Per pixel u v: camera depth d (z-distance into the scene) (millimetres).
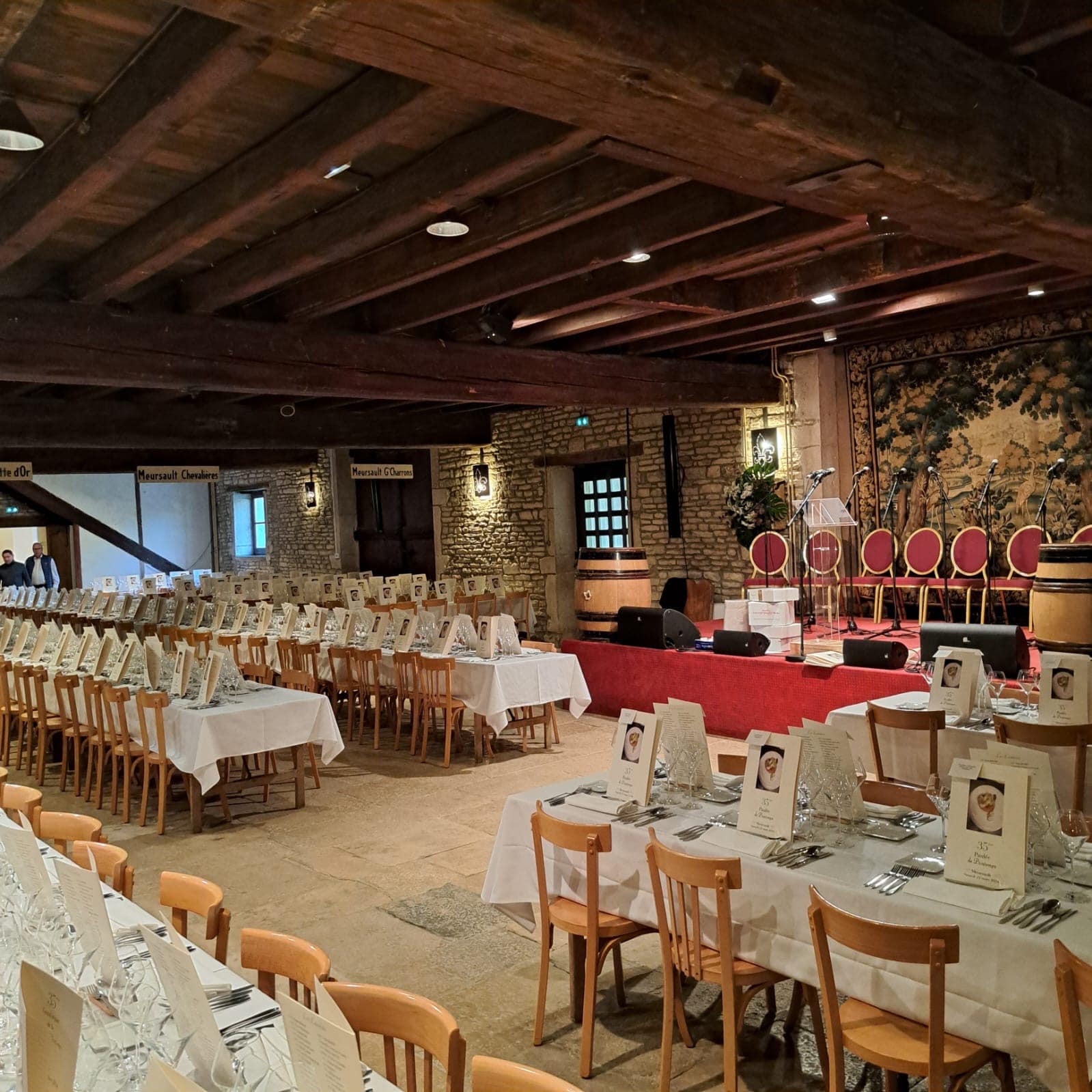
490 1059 1550
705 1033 3074
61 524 17641
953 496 8672
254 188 3957
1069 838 2633
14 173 4133
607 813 3168
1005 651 5449
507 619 7047
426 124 3850
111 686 5867
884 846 2752
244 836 5266
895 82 2748
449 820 5398
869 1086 2729
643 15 2170
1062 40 3129
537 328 7500
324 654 7902
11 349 5461
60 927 2182
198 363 6164
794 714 6559
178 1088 1265
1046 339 7980
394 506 15656
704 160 2805
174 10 2936
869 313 7594
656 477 11062
